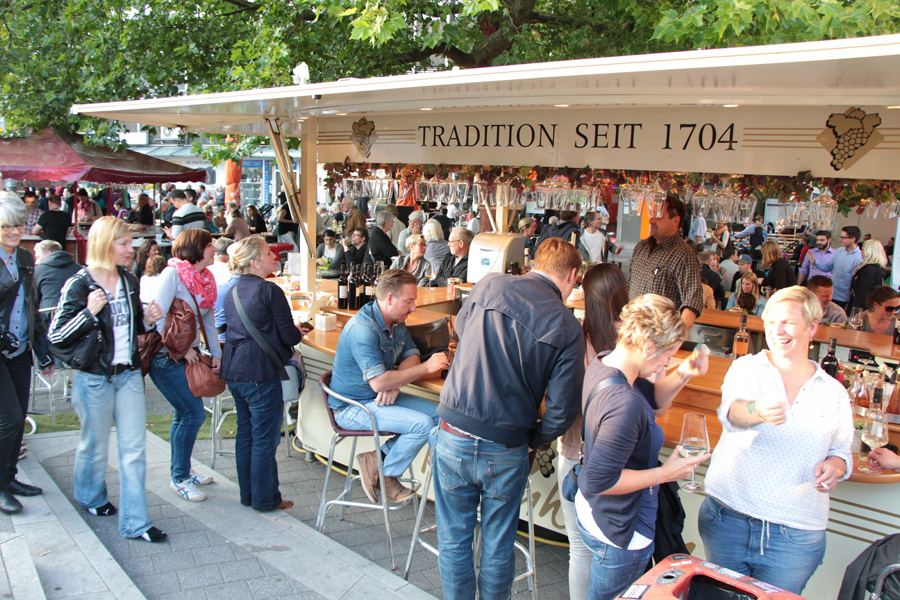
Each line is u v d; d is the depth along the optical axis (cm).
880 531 322
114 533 413
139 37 995
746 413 268
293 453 572
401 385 405
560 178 491
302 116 623
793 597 232
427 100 467
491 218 725
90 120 1091
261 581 373
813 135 395
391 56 925
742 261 971
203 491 480
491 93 407
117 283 391
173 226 1173
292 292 629
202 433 605
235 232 893
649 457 267
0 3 1114
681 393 407
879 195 405
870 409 335
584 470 263
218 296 503
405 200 598
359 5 706
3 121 1205
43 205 1627
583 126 478
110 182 1097
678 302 517
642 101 402
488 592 310
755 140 414
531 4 889
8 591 327
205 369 444
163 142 2311
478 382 293
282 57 838
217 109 556
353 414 415
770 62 257
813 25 562
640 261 538
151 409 667
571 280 306
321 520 437
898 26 589
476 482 302
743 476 282
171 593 358
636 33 841
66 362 384
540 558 419
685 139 438
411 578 392
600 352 296
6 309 412
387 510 402
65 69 1093
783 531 277
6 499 417
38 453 526
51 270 478
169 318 439
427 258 875
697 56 273
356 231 1090
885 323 604
